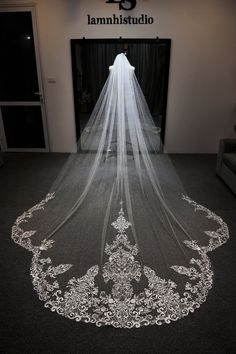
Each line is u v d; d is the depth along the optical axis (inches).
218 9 149.1
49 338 59.6
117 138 107.9
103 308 66.2
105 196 109.3
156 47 156.3
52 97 169.5
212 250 87.4
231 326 62.4
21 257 83.7
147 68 158.6
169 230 95.8
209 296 70.0
